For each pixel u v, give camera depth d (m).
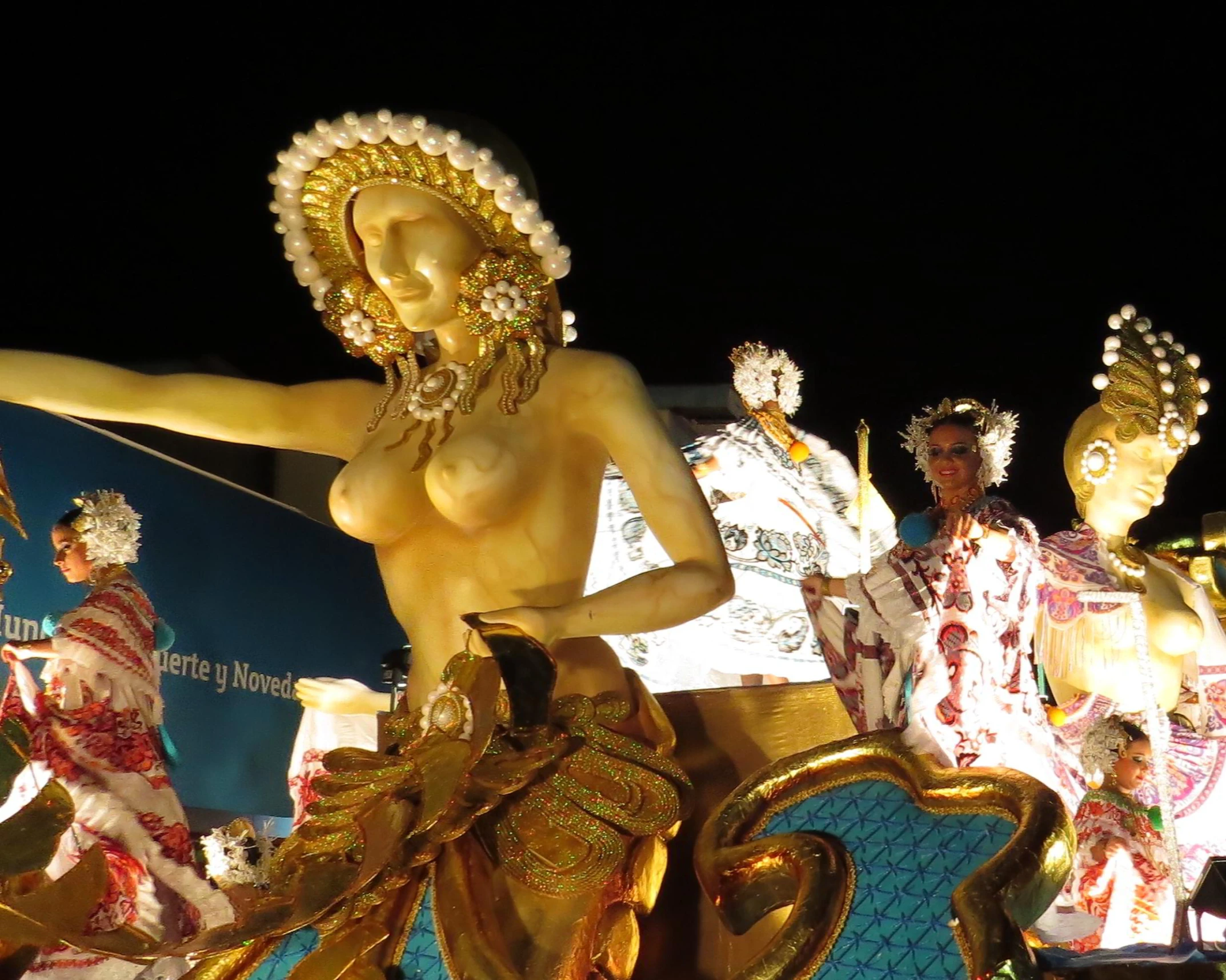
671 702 4.89
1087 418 6.47
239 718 9.14
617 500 6.02
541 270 4.63
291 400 4.96
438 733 4.27
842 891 3.95
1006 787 4.03
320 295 4.89
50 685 7.12
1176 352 6.37
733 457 6.44
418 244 4.61
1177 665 6.34
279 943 4.34
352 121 4.57
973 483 5.12
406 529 4.55
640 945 4.51
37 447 7.93
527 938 4.09
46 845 4.62
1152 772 6.11
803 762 4.34
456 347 4.71
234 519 9.30
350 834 4.31
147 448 8.68
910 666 4.69
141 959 4.26
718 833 4.23
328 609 10.06
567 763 4.27
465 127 4.63
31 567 7.82
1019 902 3.70
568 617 4.12
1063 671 6.36
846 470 6.69
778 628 6.27
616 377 4.47
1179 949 4.18
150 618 7.40
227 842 7.01
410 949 4.16
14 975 4.36
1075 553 6.39
